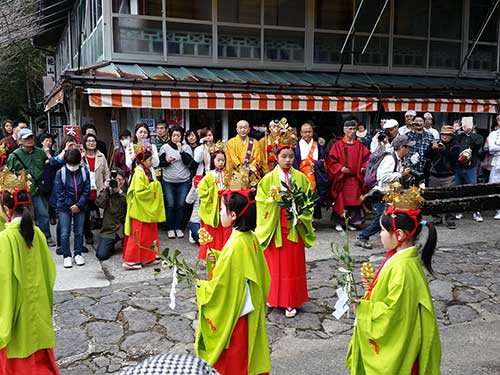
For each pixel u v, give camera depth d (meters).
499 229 8.62
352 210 8.52
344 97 10.46
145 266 6.62
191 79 9.65
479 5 13.96
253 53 11.66
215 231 6.55
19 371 3.30
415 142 7.97
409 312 2.79
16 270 3.23
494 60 14.26
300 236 4.96
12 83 25.14
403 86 11.37
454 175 8.77
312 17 12.07
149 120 9.85
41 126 14.71
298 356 4.19
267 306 5.23
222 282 3.16
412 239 2.92
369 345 2.88
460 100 11.49
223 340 3.18
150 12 10.72
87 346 4.30
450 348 4.32
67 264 6.47
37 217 7.44
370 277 3.08
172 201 7.91
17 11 15.23
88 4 13.24
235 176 3.39
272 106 9.74
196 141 8.52
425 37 13.34
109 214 6.92
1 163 7.33
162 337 4.47
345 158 8.26
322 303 5.32
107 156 10.60
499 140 9.06
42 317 3.40
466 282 5.92
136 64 10.62
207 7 11.17
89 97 8.48
